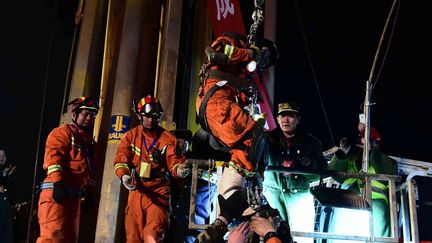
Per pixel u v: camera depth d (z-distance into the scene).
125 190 6.88
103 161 7.31
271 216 3.45
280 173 5.93
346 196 5.47
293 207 5.91
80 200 5.75
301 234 5.43
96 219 7.03
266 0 9.38
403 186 5.99
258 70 4.14
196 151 6.38
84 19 8.11
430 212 9.80
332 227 6.23
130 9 7.80
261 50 4.12
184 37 8.87
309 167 5.98
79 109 5.92
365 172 5.63
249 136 3.65
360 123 6.51
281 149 6.04
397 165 6.51
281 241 3.26
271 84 8.67
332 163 6.29
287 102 6.19
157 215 5.56
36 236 6.62
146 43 7.77
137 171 5.71
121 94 7.38
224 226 3.45
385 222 6.08
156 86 7.68
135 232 5.58
